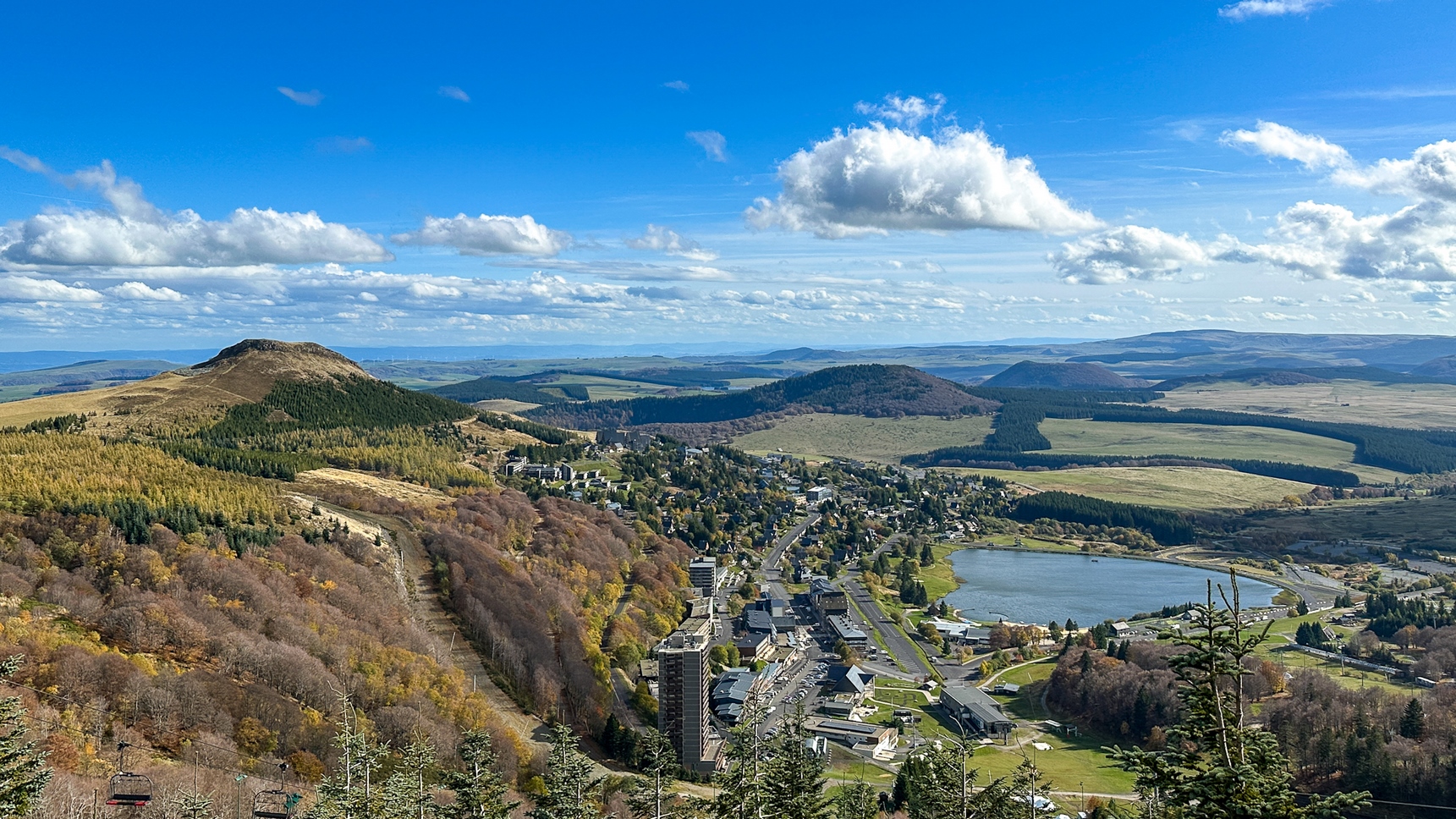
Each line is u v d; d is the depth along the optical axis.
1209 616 72.31
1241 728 71.69
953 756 144.62
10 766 94.19
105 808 142.75
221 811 152.25
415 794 139.12
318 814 129.00
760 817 123.94
